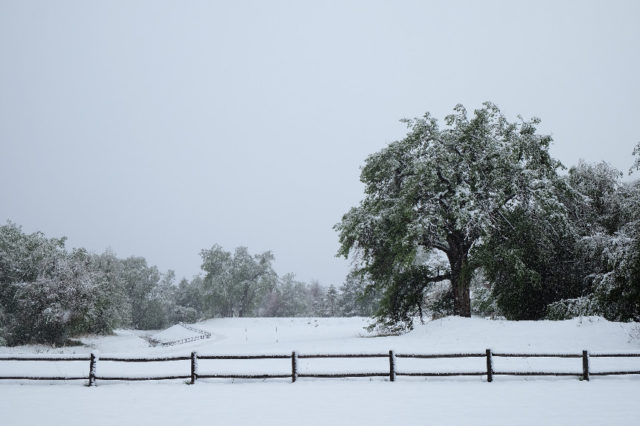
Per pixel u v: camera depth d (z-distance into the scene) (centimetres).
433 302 3262
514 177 2698
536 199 2650
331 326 6431
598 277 2538
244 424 912
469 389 1203
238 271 9450
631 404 1027
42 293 4775
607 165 3078
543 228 2712
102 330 5978
